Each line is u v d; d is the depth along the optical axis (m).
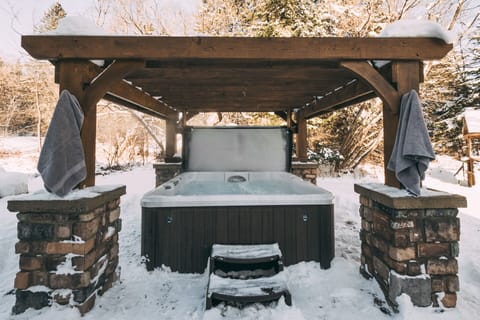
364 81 2.18
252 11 8.43
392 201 1.80
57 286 1.77
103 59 2.07
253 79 3.04
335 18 7.74
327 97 3.90
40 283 1.77
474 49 9.66
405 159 1.89
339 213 4.50
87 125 2.08
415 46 2.06
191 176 4.27
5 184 5.62
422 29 2.06
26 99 15.09
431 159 1.86
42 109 13.06
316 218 2.52
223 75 2.72
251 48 2.06
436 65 8.88
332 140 9.56
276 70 2.38
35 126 15.77
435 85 9.37
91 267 1.88
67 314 1.71
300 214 2.52
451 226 1.84
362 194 2.26
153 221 2.45
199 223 2.46
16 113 15.65
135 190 6.34
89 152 2.11
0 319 1.71
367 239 2.26
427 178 8.39
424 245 1.83
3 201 5.21
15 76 14.82
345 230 3.64
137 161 13.21
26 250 1.78
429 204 1.81
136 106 3.93
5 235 3.33
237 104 4.94
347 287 2.17
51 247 1.78
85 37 2.00
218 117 8.69
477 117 6.97
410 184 1.88
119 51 2.01
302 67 2.30
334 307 1.92
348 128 8.98
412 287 1.79
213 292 1.83
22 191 5.98
